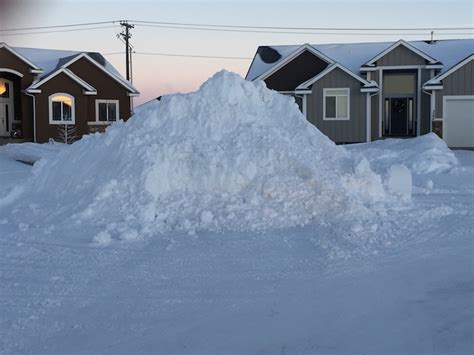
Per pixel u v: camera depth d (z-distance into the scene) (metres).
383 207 10.49
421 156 20.25
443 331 5.46
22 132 35.19
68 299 6.57
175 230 9.59
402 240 8.63
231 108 12.12
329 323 5.70
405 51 34.69
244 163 10.94
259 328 5.62
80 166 12.14
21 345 5.41
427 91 33.56
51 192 12.12
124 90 37.97
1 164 22.33
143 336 5.53
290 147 11.41
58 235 9.48
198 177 10.91
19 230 9.95
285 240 8.77
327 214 9.95
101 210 10.39
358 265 7.50
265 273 7.28
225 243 8.70
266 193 10.52
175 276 7.25
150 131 11.93
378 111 35.09
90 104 36.72
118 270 7.56
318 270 7.34
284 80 36.84
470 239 8.68
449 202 11.78
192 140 11.43
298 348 5.16
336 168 11.47
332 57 37.66
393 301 6.25
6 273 7.55
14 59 34.84
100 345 5.36
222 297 6.48
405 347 5.13
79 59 36.41
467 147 33.19
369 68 34.69
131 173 10.96
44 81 34.44
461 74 32.91
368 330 5.52
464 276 7.01
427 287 6.66
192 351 5.16
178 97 12.42
